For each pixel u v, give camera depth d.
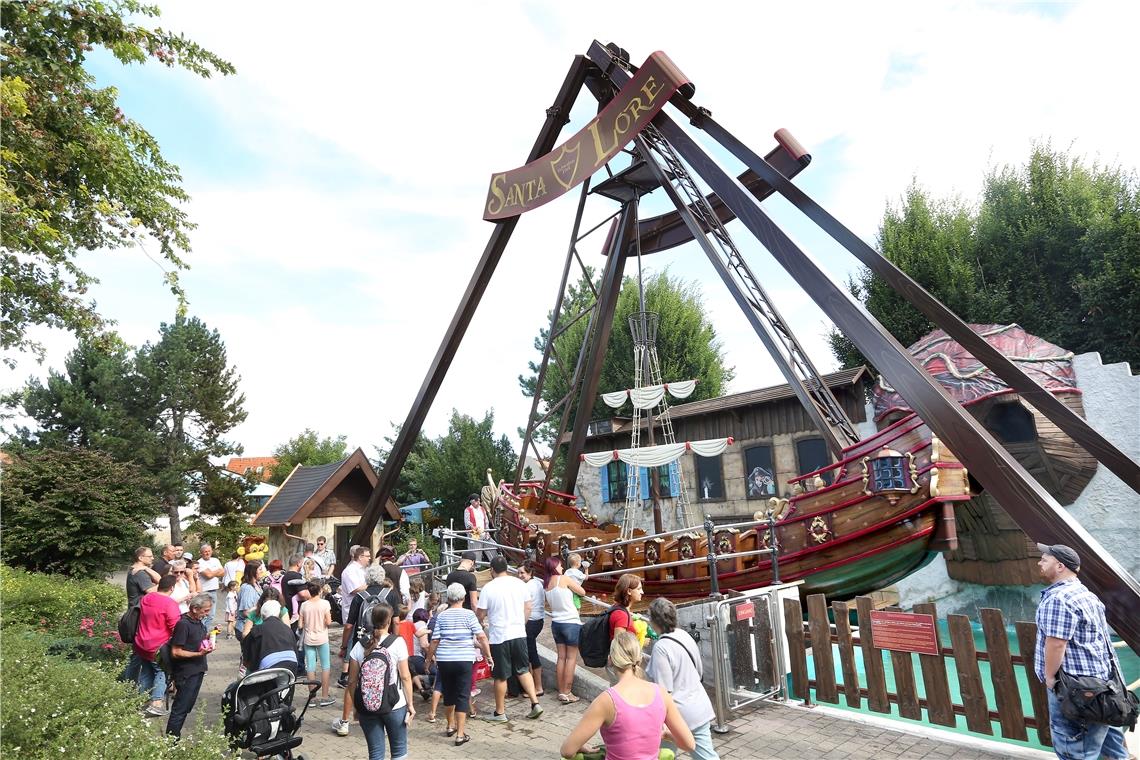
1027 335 13.73
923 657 6.28
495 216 13.49
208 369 36.84
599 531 14.32
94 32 8.96
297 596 9.49
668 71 10.46
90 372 34.44
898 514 8.41
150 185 10.36
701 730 4.80
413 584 8.48
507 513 14.91
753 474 18.69
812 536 9.14
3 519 17.45
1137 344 16.30
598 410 28.09
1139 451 11.67
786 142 12.19
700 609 7.96
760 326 10.78
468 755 6.40
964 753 5.71
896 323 19.77
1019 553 12.76
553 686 8.79
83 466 19.06
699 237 11.16
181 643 6.30
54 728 4.18
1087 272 17.48
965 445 6.44
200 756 4.42
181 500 34.28
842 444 10.17
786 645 7.89
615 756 3.41
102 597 13.16
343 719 7.21
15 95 7.01
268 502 23.03
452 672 6.82
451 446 28.30
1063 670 4.27
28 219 8.48
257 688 5.65
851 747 6.00
